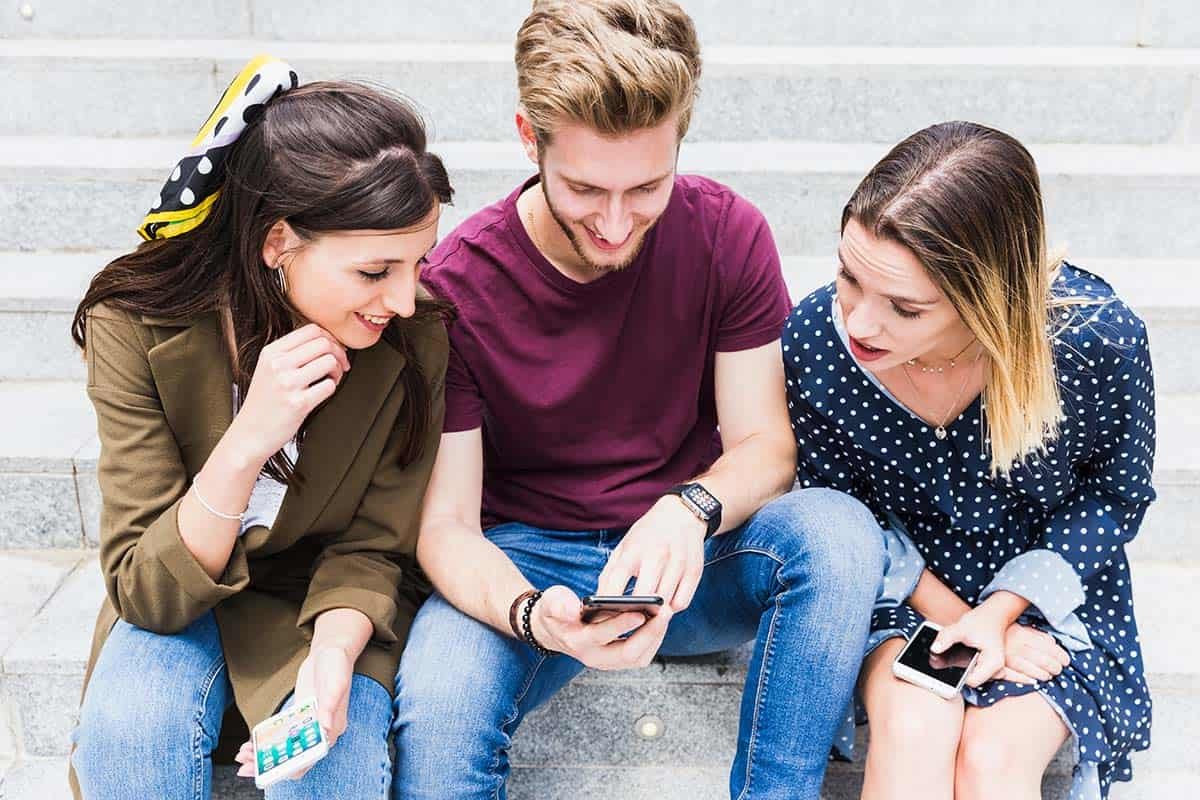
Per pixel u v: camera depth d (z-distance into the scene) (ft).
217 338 4.64
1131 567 6.63
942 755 4.64
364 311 4.37
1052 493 4.98
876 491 5.32
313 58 7.93
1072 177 7.54
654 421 5.40
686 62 4.26
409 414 4.89
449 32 8.57
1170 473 6.37
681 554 4.66
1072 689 4.78
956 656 4.80
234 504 4.42
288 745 4.19
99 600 6.25
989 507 5.09
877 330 4.50
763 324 5.28
